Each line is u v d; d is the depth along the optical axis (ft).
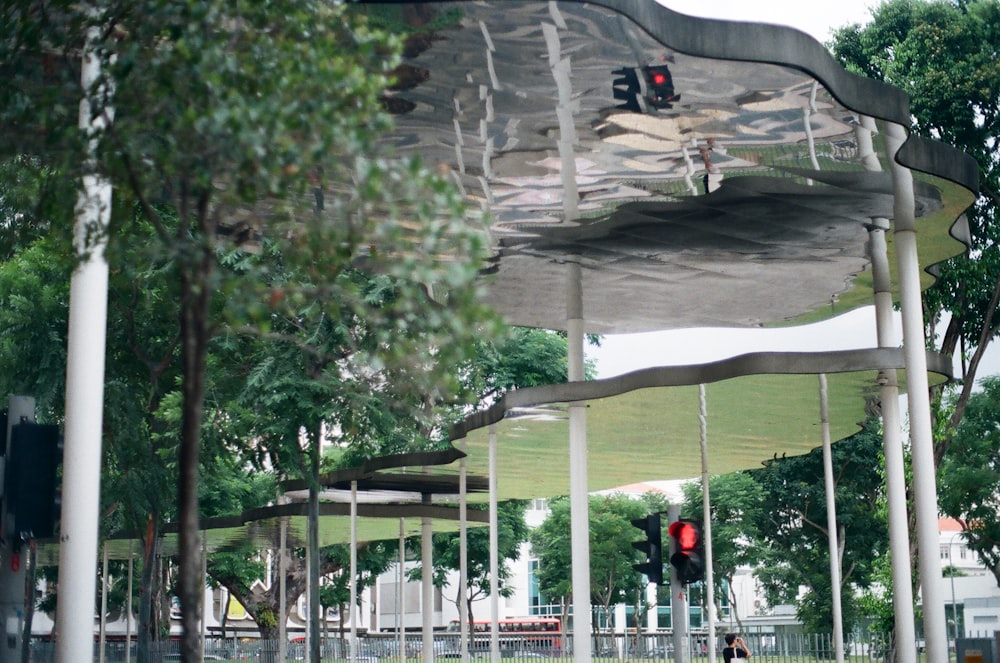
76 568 38.75
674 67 47.85
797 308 91.45
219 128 26.35
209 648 181.06
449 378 30.71
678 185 61.98
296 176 27.22
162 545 124.98
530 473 99.50
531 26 44.14
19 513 26.86
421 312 30.83
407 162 26.94
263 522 107.96
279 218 28.73
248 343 79.46
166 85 27.94
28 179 34.63
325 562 177.47
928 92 102.89
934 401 105.81
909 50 105.60
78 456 39.47
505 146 56.24
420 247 27.02
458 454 88.28
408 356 30.53
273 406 79.30
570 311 78.48
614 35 44.91
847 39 112.37
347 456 118.62
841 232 70.13
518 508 163.43
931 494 57.82
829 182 61.26
